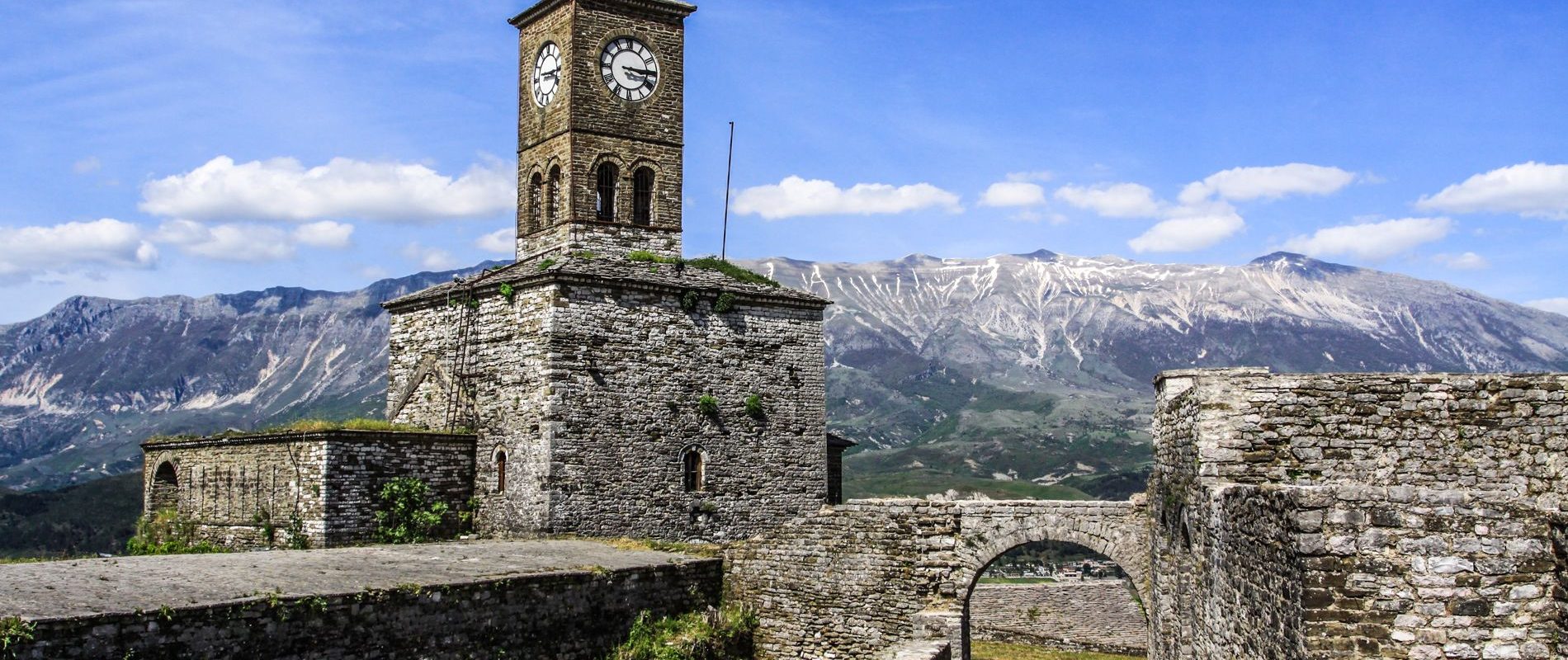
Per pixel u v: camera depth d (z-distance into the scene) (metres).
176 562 34.00
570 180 51.97
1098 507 38.34
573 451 46.94
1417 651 17.33
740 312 51.25
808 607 41.69
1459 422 24.19
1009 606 55.62
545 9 53.91
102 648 26.75
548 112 53.41
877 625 40.47
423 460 47.78
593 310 47.94
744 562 43.06
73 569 31.66
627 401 48.31
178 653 28.05
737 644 41.81
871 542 40.81
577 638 37.69
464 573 35.56
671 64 54.59
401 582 33.19
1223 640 22.97
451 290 51.06
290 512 46.19
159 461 53.75
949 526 39.88
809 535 41.94
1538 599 17.27
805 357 52.69
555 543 43.59
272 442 47.25
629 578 39.72
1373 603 17.45
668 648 38.97
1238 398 24.91
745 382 51.09
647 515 48.31
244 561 34.78
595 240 52.19
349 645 31.45
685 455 49.41
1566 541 17.08
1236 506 21.88
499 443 48.53
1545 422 23.95
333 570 33.94
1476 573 17.38
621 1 53.44
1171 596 30.08
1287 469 24.55
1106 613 54.50
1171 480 29.47
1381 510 17.59
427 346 52.31
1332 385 24.62
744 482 50.69
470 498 49.09
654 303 49.34
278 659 29.94
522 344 48.06
